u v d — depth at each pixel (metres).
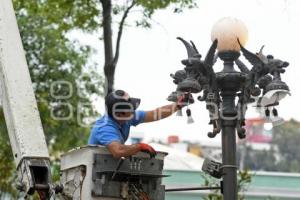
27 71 8.88
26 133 8.46
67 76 23.11
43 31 23.31
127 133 9.28
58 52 23.33
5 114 8.84
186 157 30.92
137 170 8.79
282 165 66.69
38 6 17.94
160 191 8.92
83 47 23.62
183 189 9.65
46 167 8.27
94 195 8.70
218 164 10.09
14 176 20.50
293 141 67.88
